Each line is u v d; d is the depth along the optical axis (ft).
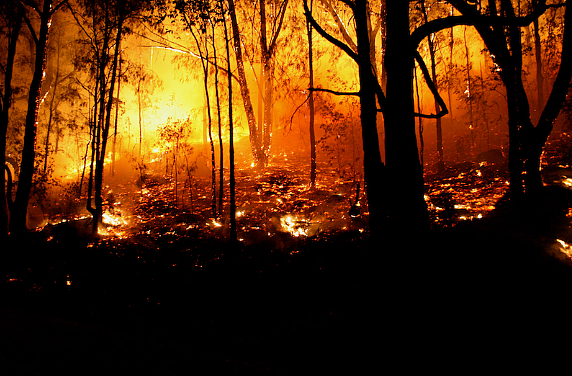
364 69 27.73
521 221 30.27
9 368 12.84
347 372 12.84
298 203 53.06
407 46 27.07
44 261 36.35
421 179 27.17
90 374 12.34
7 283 29.84
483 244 26.40
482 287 19.34
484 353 13.44
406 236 26.02
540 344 13.66
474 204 40.29
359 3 27.89
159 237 43.91
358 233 35.88
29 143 49.24
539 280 19.69
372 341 14.94
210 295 23.18
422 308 17.35
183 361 13.52
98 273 30.66
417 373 12.62
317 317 17.89
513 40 33.58
